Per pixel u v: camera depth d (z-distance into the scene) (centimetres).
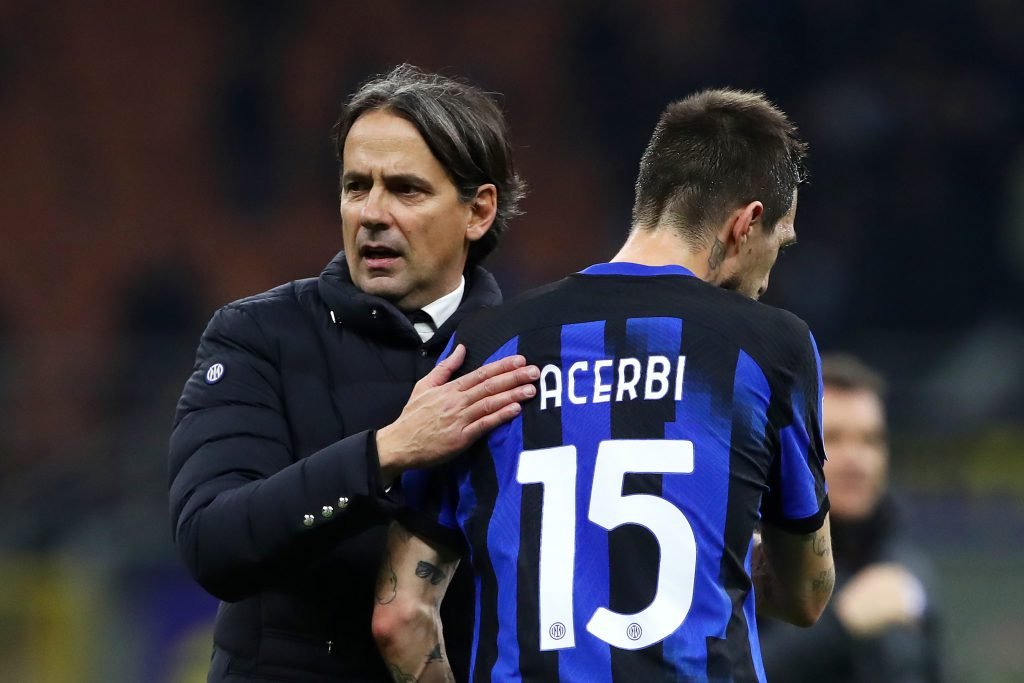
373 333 991
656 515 855
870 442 1411
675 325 896
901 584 1330
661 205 948
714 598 849
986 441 3050
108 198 5509
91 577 2856
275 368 988
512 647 856
